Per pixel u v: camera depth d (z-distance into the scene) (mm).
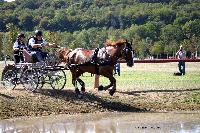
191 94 22000
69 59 21219
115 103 20469
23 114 18562
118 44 19906
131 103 20641
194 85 24875
